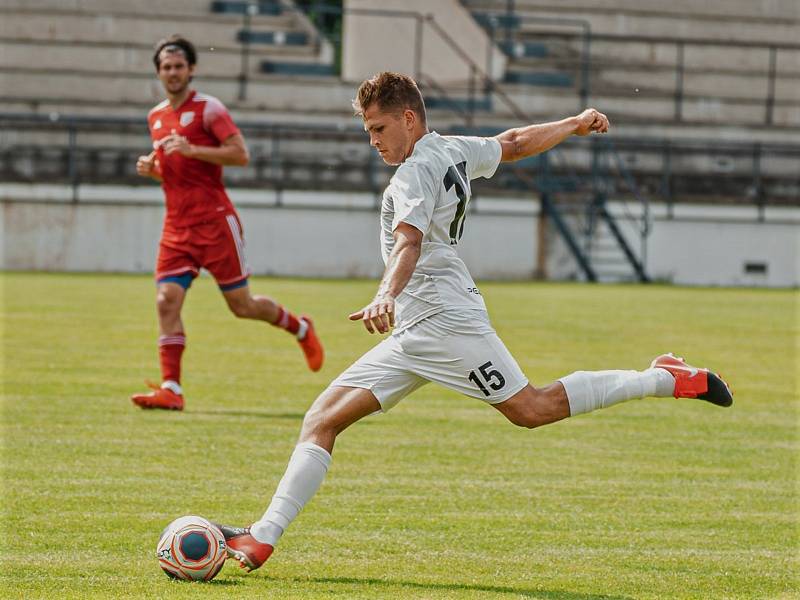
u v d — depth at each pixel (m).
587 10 86.81
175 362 23.39
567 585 12.48
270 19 82.69
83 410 22.92
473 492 16.92
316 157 71.44
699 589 12.44
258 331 37.72
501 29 85.25
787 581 12.80
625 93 81.00
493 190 67.44
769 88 83.38
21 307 42.88
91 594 11.73
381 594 11.92
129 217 64.94
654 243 69.81
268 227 66.12
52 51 78.25
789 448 20.88
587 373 13.37
